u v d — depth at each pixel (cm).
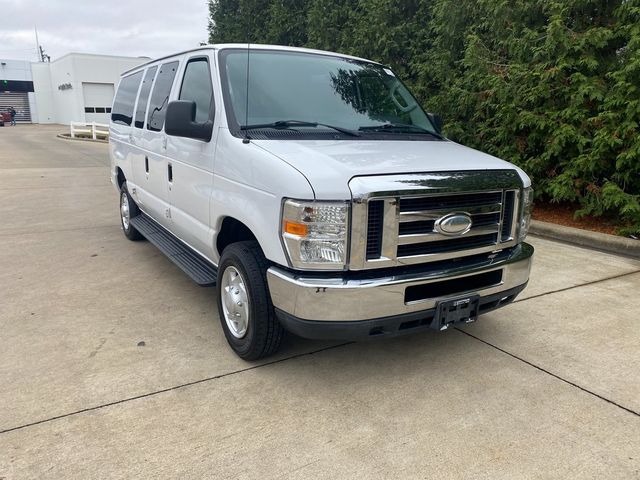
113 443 279
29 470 257
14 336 405
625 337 416
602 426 301
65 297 491
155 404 315
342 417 306
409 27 991
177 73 482
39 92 5531
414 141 394
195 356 377
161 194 514
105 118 4703
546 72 709
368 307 301
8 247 666
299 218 295
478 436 290
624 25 671
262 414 307
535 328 432
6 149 2198
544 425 301
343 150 338
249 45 430
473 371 362
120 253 641
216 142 379
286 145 343
